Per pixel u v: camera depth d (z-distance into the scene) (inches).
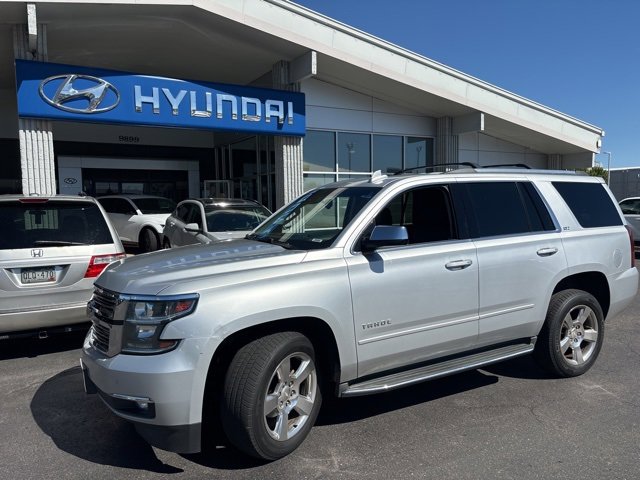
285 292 133.4
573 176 209.3
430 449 142.6
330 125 595.2
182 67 595.2
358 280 145.2
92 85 422.3
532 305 181.2
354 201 168.4
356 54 533.3
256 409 128.3
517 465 133.5
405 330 154.1
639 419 159.8
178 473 132.0
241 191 701.3
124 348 125.4
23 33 401.4
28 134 401.7
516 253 176.7
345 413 167.3
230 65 577.6
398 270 152.4
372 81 570.6
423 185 169.2
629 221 584.4
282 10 487.8
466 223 171.3
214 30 477.1
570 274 190.5
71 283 217.6
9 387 191.3
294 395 139.6
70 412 169.6
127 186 744.3
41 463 137.6
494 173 187.6
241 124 503.8
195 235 380.2
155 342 122.6
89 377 138.9
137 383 120.6
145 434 125.9
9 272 206.2
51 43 492.7
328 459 137.8
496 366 212.5
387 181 170.9
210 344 123.2
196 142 783.7
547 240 186.2
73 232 225.9
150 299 124.6
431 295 157.8
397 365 156.3
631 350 231.3
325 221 172.2
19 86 391.5
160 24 460.8
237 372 129.6
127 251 566.9
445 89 597.0
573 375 195.6
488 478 127.4
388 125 634.8
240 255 150.0
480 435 150.5
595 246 199.0
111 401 126.3
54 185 414.6
